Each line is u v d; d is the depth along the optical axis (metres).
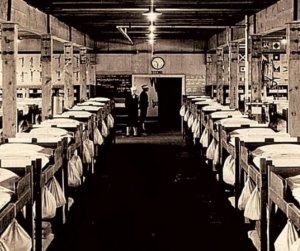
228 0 8.52
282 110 10.37
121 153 13.50
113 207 7.96
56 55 17.30
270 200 4.64
